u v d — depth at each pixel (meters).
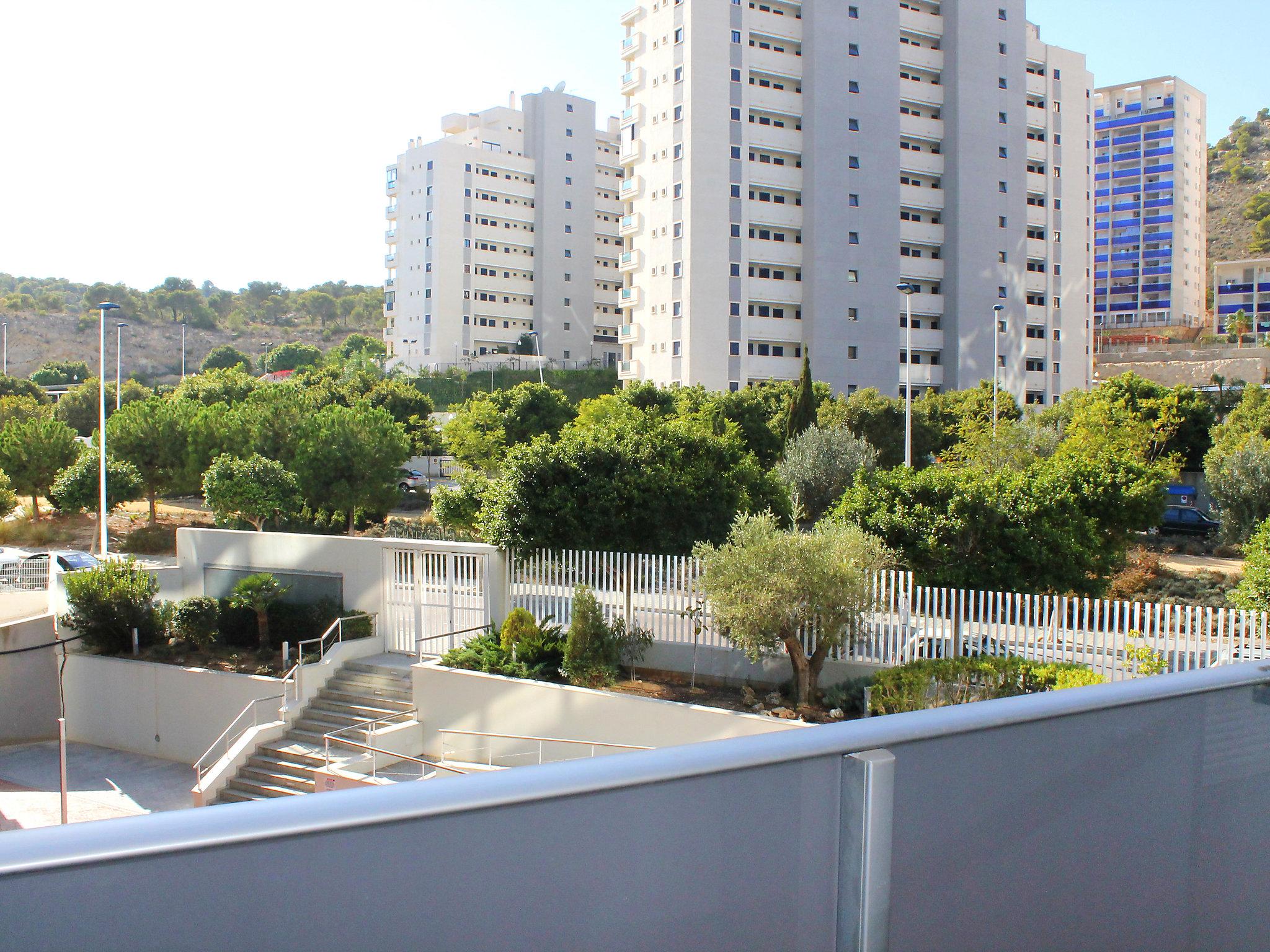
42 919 1.24
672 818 1.72
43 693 24.14
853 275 72.88
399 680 19.77
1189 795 2.40
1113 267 151.25
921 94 76.19
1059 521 17.75
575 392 96.06
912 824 1.94
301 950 1.41
